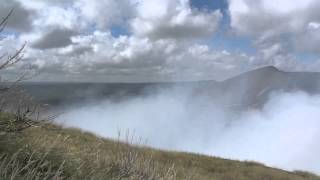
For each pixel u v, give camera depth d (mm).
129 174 5609
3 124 4172
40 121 4281
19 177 3570
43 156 4273
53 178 3902
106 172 4973
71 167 4602
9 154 4051
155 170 6133
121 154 6129
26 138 4781
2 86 3957
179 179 8047
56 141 5254
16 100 4105
